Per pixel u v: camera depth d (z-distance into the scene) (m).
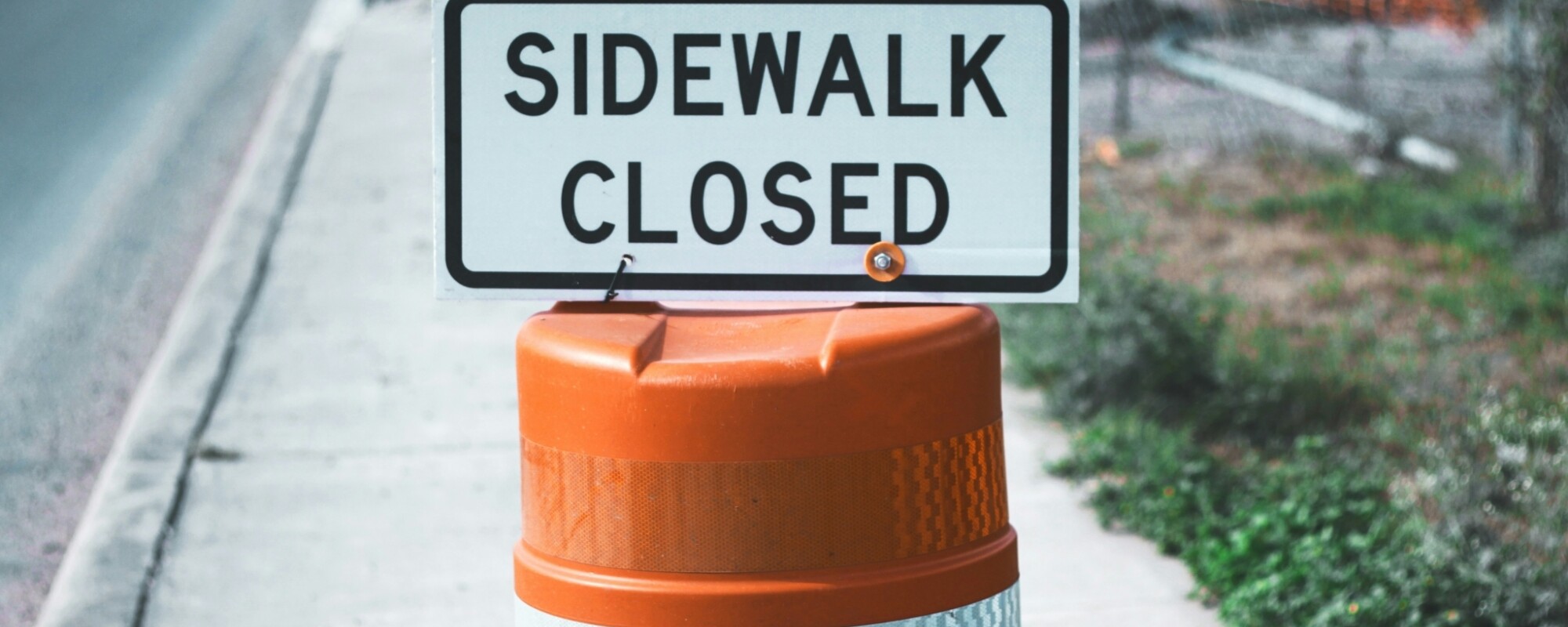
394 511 6.35
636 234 2.88
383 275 10.01
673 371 2.61
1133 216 11.28
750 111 2.84
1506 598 5.05
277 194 12.27
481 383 7.93
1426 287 9.57
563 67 2.86
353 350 8.52
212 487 6.63
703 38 2.83
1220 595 5.34
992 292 2.85
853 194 2.85
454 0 2.86
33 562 6.26
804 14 2.82
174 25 21.23
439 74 2.87
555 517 2.76
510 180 2.88
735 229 2.87
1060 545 5.88
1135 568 5.65
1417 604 4.94
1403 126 13.45
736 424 2.61
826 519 2.64
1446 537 5.44
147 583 5.69
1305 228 11.20
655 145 2.86
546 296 2.90
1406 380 7.78
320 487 6.61
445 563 5.85
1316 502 5.80
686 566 2.65
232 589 5.65
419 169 12.91
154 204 12.86
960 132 2.83
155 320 9.87
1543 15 10.58
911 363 2.66
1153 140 14.27
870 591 2.67
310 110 15.52
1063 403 7.36
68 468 7.36
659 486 2.64
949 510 2.74
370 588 5.64
